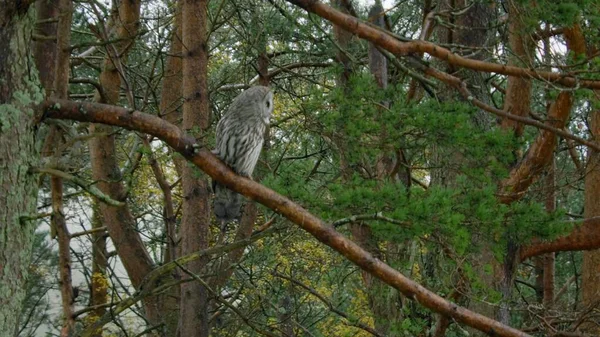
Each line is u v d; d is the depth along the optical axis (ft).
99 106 23.36
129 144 63.05
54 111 22.76
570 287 82.94
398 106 31.04
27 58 21.79
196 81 45.65
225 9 57.93
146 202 69.82
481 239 29.78
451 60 30.04
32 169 21.67
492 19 45.44
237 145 30.32
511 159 31.27
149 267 55.57
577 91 30.63
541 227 28.78
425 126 30.32
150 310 55.42
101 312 58.80
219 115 58.03
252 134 30.58
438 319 39.42
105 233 62.95
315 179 40.29
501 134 31.01
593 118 55.01
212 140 36.11
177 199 75.46
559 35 36.86
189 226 46.03
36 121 22.03
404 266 35.01
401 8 55.21
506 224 28.84
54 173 21.91
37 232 78.69
